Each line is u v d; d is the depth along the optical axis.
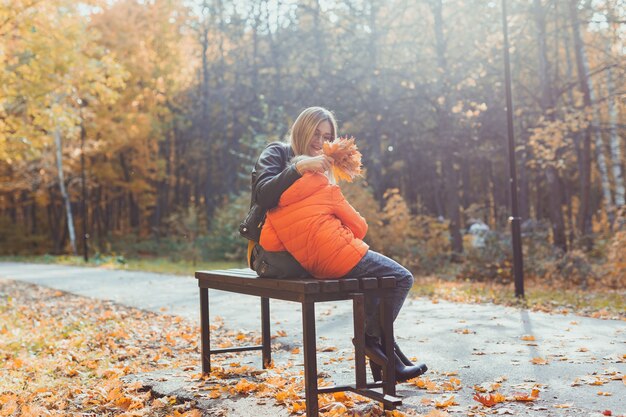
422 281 15.26
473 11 19.06
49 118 14.50
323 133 3.85
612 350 5.39
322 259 3.52
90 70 14.78
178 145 42.72
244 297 11.12
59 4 13.58
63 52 13.91
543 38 17.56
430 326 7.14
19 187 37.00
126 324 8.23
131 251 35.41
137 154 38.44
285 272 3.67
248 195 25.72
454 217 21.41
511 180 10.47
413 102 22.39
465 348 5.67
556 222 17.30
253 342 6.59
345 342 6.25
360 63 23.28
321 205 3.54
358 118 25.27
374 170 24.00
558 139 15.12
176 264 25.81
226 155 37.47
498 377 4.36
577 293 11.89
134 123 33.41
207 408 3.83
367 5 23.42
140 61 32.53
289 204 3.55
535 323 7.20
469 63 19.17
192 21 36.88
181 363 5.51
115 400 4.21
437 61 20.33
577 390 3.94
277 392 4.09
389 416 3.45
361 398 3.92
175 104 39.62
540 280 14.34
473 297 10.62
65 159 32.12
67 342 6.89
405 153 29.33
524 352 5.36
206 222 35.78
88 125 27.14
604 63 17.80
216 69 39.03
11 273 20.12
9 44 13.85
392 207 18.69
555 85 19.97
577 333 6.41
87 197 41.41
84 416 3.93
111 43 31.91
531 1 18.19
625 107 17.78
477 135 21.02
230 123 38.97
